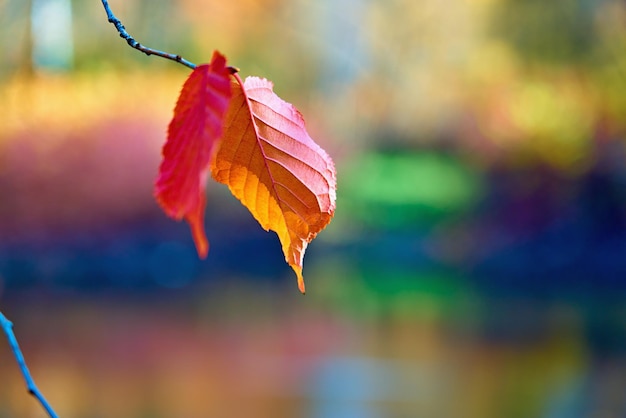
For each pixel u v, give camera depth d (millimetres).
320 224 795
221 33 25969
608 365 9820
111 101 17172
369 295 15367
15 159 15797
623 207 18969
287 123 808
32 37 13992
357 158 30031
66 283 15734
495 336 11523
